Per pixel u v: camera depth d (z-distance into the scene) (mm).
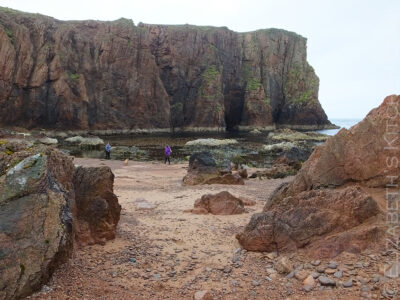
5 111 62375
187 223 10516
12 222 5453
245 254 7609
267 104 95562
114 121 75062
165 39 88312
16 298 4859
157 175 23266
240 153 40875
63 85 67750
